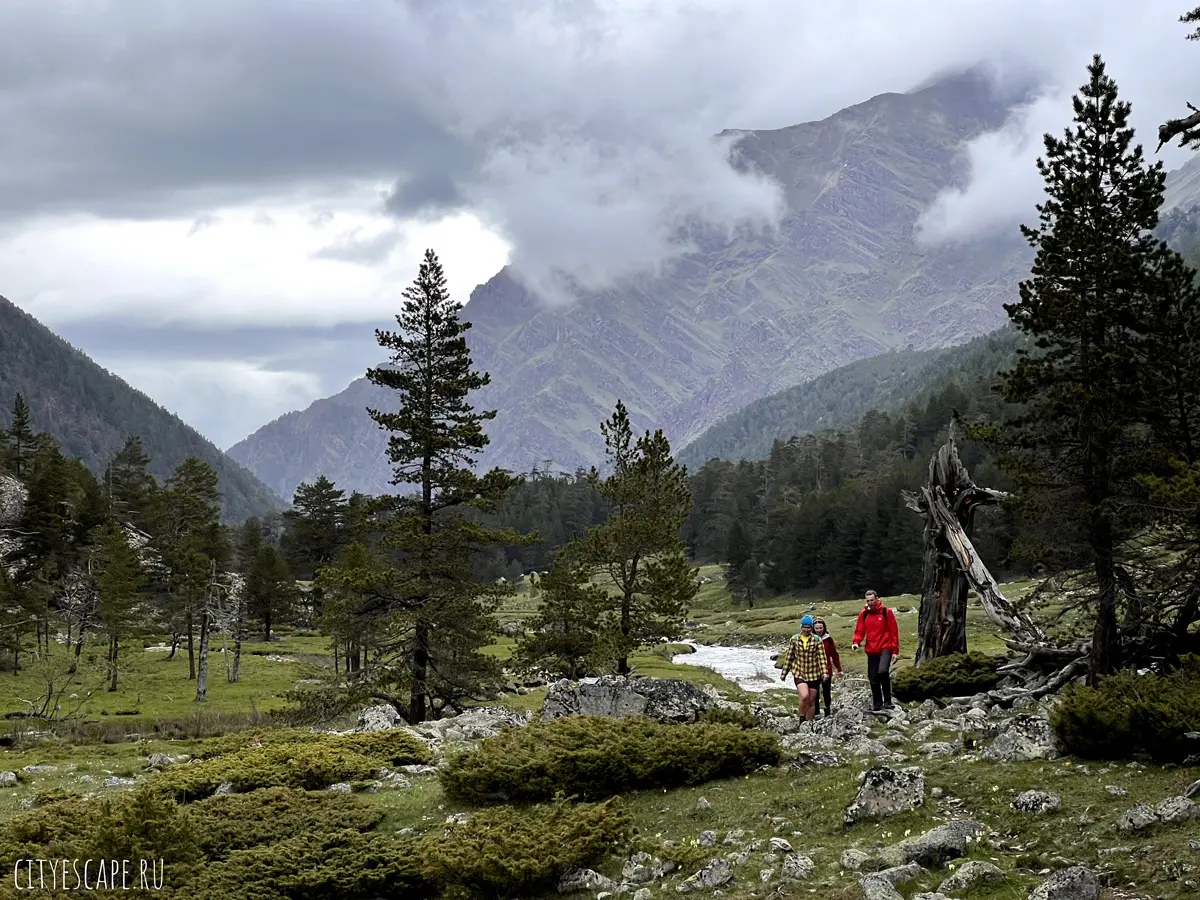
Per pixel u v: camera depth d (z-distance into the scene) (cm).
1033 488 2502
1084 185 2411
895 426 19900
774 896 1216
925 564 3231
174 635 8481
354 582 3906
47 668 6394
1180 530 2227
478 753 1920
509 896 1423
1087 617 2588
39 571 8662
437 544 4028
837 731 1994
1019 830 1303
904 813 1409
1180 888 1047
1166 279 2391
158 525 9931
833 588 12862
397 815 1823
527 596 15212
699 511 18800
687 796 1738
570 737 1928
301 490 11188
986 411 15612
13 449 12600
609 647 4156
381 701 4116
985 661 2888
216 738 3481
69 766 2792
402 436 4169
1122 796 1341
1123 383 2378
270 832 1709
